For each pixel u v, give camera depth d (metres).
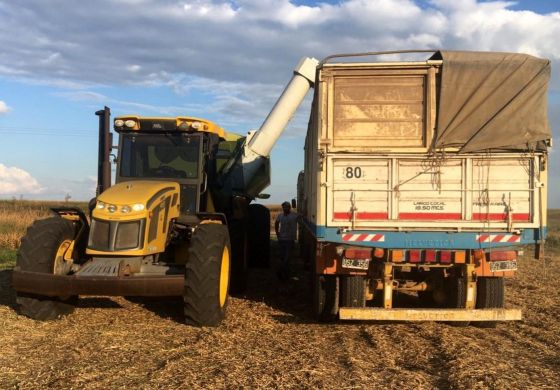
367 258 6.55
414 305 8.29
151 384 4.74
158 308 7.89
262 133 10.02
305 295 9.46
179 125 8.05
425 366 5.36
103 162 8.19
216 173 9.21
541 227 6.42
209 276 6.57
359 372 5.07
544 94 6.51
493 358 5.57
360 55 6.74
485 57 6.53
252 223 11.75
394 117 6.66
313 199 7.49
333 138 6.69
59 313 7.07
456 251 6.54
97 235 6.63
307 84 9.92
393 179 6.54
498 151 6.46
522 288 10.27
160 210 7.00
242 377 4.93
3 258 14.02
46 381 4.80
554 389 4.69
